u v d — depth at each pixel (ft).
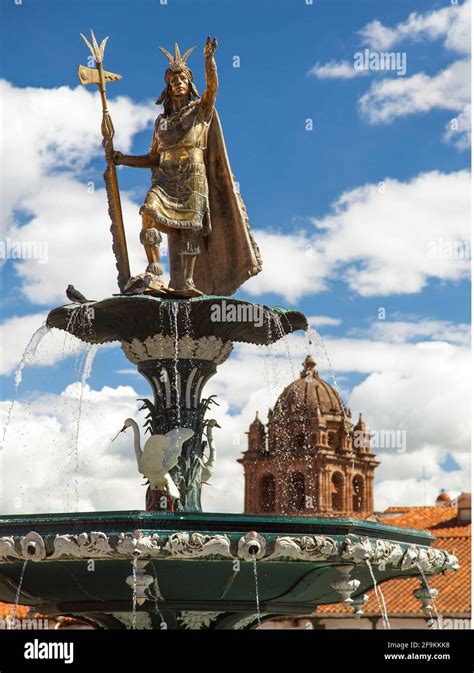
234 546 35.47
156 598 38.50
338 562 37.04
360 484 237.25
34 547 35.73
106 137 46.29
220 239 46.26
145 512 35.53
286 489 229.04
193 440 43.45
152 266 43.57
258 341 46.11
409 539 40.88
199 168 44.55
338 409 235.81
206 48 44.50
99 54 46.80
